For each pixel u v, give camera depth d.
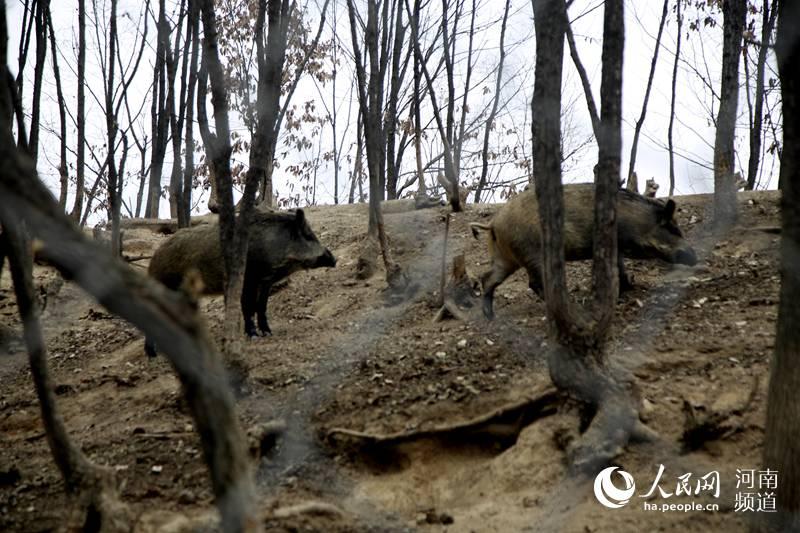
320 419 3.33
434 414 3.26
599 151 2.92
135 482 2.96
